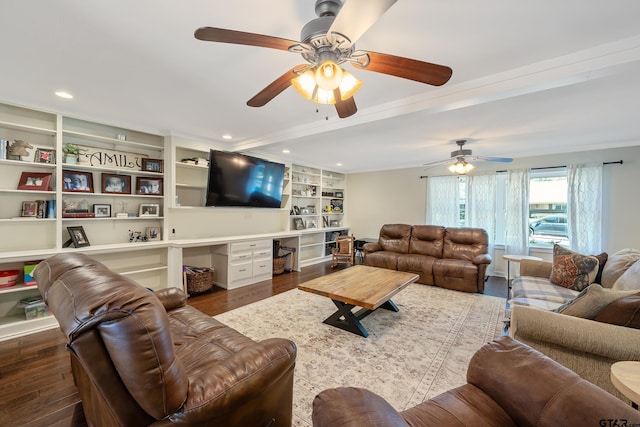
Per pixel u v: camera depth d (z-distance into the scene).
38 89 2.37
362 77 2.07
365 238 6.85
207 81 2.18
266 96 1.70
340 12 1.01
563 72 1.80
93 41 1.67
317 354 2.31
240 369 1.18
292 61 1.89
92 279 1.09
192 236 4.20
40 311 2.73
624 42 1.62
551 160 4.58
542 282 3.04
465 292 4.10
